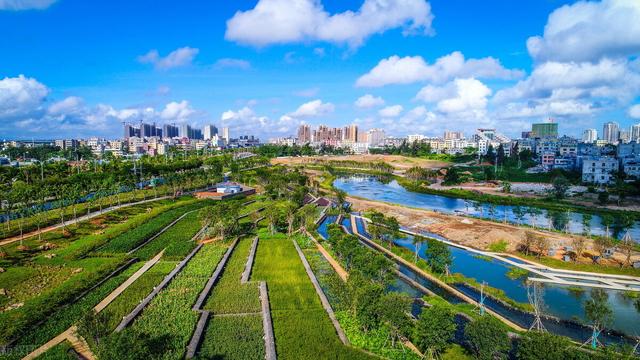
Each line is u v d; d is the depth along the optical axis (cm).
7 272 7675
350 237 8831
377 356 5100
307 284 7469
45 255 8725
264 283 7406
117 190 14812
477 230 12106
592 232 12100
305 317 6109
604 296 6231
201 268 8125
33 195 12106
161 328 5516
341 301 6606
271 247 9956
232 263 8612
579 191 19312
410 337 5572
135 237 10269
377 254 7706
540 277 8362
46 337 5359
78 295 6675
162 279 7506
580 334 6134
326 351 5144
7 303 6344
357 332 5653
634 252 9906
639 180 18850
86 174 17950
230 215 10819
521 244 10569
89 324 4828
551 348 4344
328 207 16175
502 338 4694
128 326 5609
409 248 10619
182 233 11088
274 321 5975
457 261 9544
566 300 7294
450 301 7312
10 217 12250
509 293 7612
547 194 18912
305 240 10681
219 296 6806
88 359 4872
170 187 18212
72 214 12850
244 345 5234
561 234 11594
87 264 8212
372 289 5716
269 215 11806
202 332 5550
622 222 11481
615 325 6353
